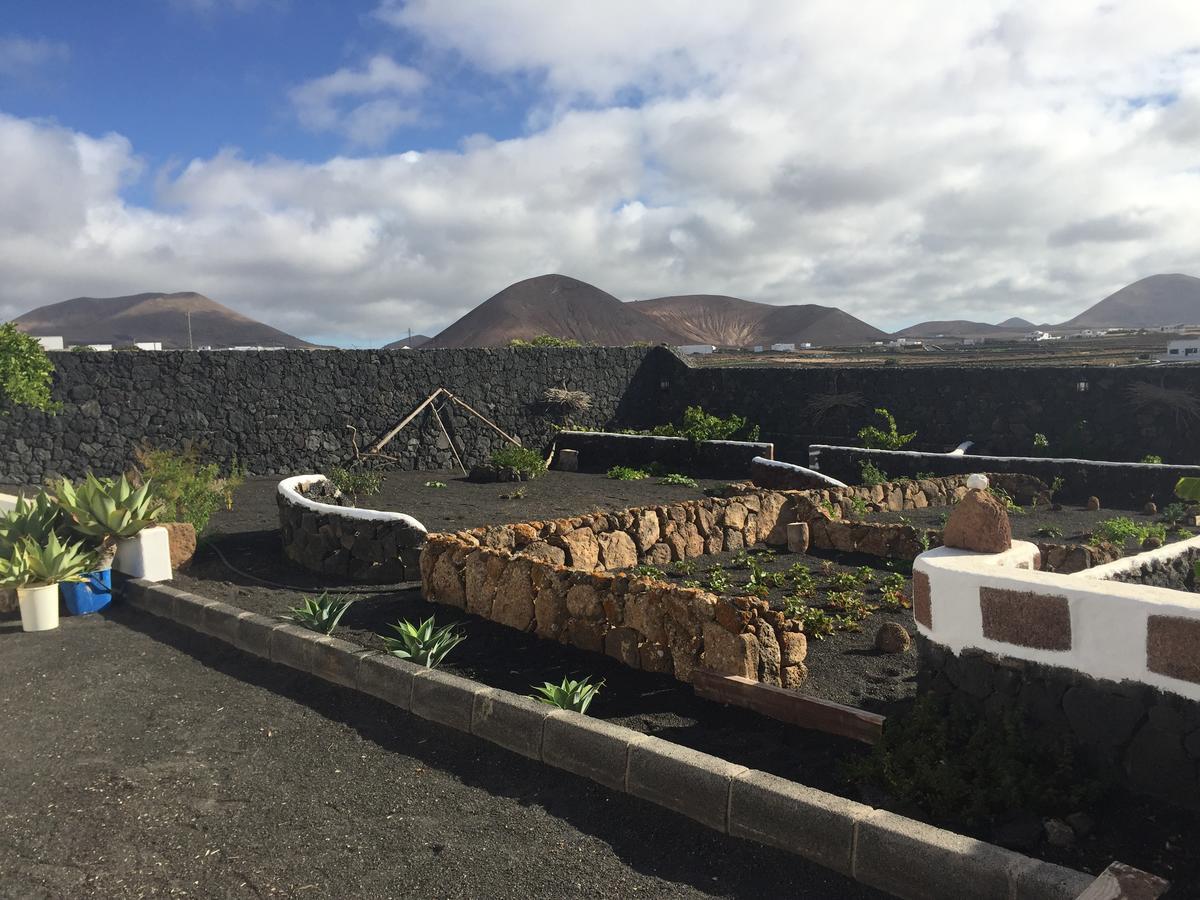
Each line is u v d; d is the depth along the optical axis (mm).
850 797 4371
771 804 3898
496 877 3742
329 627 7539
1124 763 3943
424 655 6527
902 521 12961
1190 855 3496
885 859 3514
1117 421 18391
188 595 8430
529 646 7367
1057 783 4016
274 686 6469
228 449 19562
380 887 3684
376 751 5207
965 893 3285
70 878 3818
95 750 5277
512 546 9484
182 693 6324
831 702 5465
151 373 18641
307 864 3891
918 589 4879
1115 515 13961
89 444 17938
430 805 4465
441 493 17453
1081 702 4082
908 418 21312
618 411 25938
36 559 8062
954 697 4656
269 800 4559
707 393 25438
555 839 4074
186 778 4852
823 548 11359
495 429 23203
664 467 21328
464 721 5406
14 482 17016
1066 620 4121
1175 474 14547
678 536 10891
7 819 4398
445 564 8734
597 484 18969
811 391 23062
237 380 19656
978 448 20109
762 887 3611
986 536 4926
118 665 7000
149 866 3908
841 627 7652
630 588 6922
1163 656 3785
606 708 5918
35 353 15383
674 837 4059
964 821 3922
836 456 18688
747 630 6059
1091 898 2980
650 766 4395
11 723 5754
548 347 24672
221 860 3943
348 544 10219
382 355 21688
